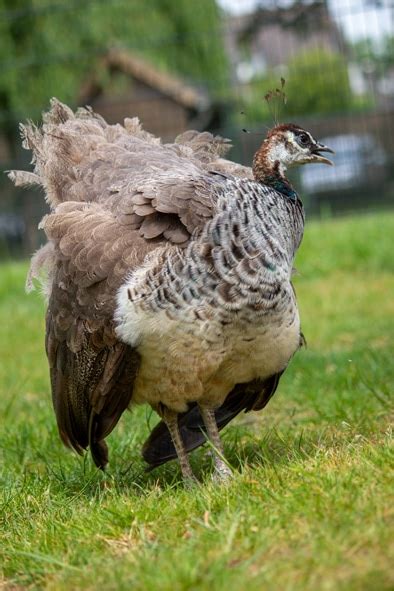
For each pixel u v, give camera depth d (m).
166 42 25.22
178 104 31.27
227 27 32.56
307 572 4.50
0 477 7.52
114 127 8.12
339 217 22.38
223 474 6.65
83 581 4.97
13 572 5.50
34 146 7.85
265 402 7.41
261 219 6.54
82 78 31.36
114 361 6.57
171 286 6.30
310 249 17.28
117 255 6.50
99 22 30.97
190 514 5.65
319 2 22.64
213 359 6.48
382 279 15.56
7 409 9.57
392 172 23.83
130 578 4.78
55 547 5.63
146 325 6.36
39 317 15.27
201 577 4.59
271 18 24.33
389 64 23.94
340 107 25.80
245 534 5.08
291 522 5.12
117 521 5.82
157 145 8.05
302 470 5.88
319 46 26.05
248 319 6.43
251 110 27.58
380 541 4.67
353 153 23.78
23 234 24.14
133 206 6.62
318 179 23.86
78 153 7.71
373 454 5.94
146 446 7.44
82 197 7.27
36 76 30.31
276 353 6.73
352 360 10.04
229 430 8.23
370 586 4.27
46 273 7.24
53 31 30.30
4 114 28.08
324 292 14.87
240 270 6.36
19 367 11.91
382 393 8.74
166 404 6.80
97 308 6.53
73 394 6.98
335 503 5.18
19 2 29.73
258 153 7.27
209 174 6.85
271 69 28.14
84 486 7.07
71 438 7.36
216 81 30.88
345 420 7.95
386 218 19.12
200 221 6.42
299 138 7.24
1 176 24.36
